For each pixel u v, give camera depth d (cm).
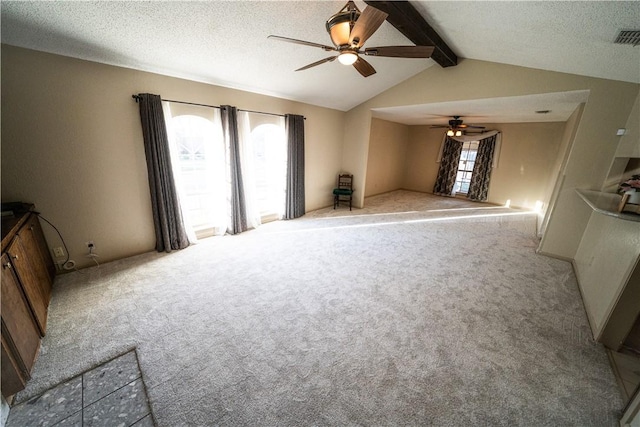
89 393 146
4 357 136
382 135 687
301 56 310
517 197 615
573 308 229
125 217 299
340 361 169
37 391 146
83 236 274
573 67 276
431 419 134
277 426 130
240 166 381
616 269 198
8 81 213
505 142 621
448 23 271
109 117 267
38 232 234
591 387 153
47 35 210
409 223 472
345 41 194
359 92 464
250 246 354
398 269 295
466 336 193
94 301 227
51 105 235
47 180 244
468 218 510
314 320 208
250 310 220
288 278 272
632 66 229
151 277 268
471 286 262
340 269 294
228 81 341
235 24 239
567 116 465
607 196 256
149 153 291
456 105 421
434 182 758
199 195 369
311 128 497
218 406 140
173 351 175
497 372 162
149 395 145
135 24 217
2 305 141
